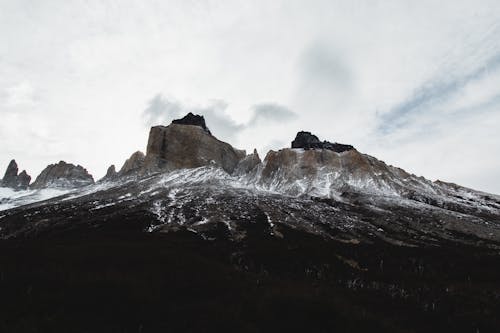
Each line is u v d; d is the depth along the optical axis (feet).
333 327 63.00
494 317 85.56
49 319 52.47
